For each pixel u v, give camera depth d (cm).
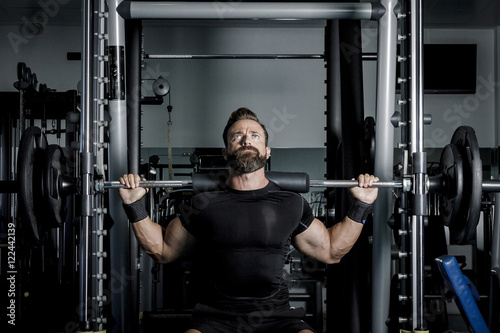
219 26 539
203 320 170
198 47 538
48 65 527
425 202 188
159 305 451
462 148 191
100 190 191
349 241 189
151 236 185
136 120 256
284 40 543
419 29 192
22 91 359
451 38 545
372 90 535
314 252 192
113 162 234
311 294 392
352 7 229
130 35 261
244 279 171
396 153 503
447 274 181
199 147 534
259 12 225
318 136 538
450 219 190
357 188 187
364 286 238
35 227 185
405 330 192
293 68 541
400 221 208
